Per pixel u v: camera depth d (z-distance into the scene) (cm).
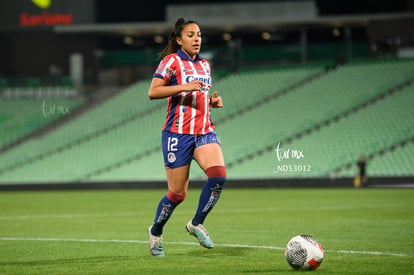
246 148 11869
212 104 2502
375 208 5347
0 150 13612
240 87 13938
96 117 14262
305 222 4100
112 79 15912
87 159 12800
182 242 3000
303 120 12188
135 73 15962
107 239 3219
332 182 10225
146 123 13688
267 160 11362
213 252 2602
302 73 13750
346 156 10906
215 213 5047
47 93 15025
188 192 9506
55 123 14288
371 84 12519
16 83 15150
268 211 5222
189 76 2423
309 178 10331
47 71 15438
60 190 11531
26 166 12988
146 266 2231
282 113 12594
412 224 3850
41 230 3781
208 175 2375
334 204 6012
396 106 11712
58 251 2720
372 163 10556
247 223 4072
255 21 14038
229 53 15312
